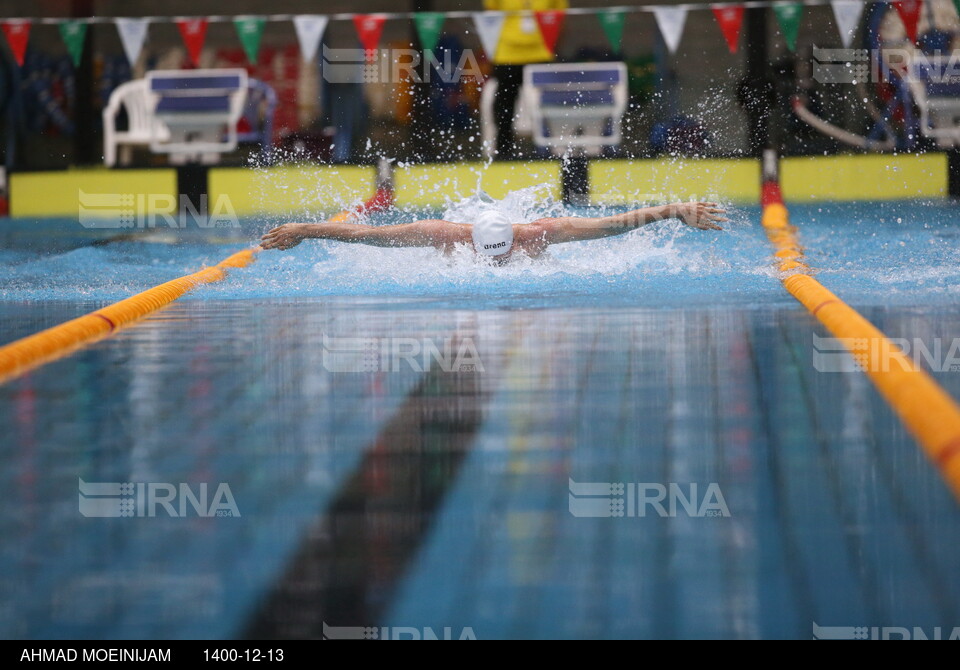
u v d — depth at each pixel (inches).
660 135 1222.3
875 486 212.7
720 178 1053.2
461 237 569.3
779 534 189.5
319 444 257.1
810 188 1050.1
